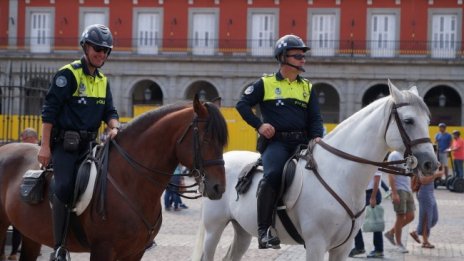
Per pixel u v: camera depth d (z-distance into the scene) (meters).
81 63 6.59
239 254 8.27
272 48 43.38
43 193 6.66
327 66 41.16
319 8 43.12
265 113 7.51
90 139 6.64
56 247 6.32
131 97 42.59
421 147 6.50
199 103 6.09
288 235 7.39
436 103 44.56
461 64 40.16
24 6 44.81
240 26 43.69
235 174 7.95
